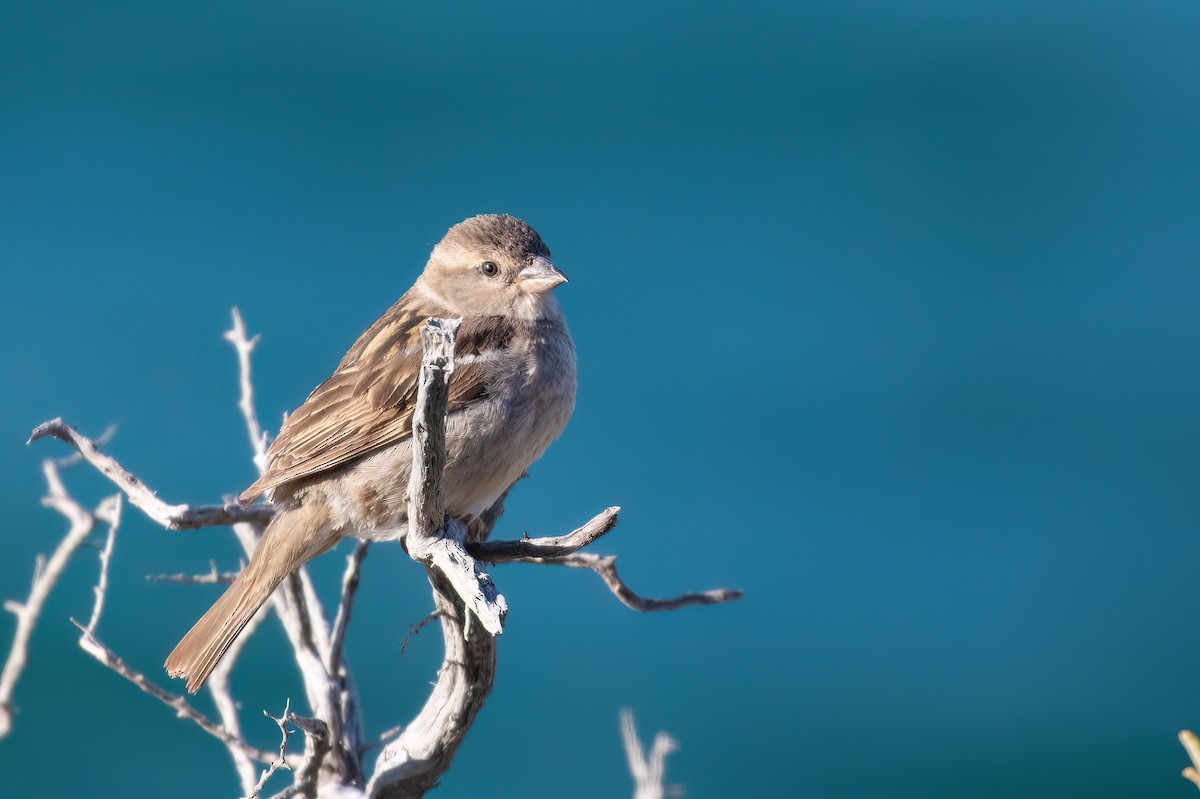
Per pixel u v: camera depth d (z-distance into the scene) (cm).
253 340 648
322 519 624
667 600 638
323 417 631
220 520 616
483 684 569
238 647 618
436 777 584
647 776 513
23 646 591
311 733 548
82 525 589
